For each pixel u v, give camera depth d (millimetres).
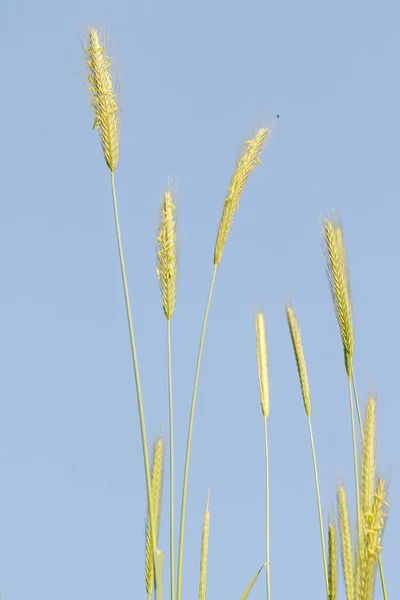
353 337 7641
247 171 7555
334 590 7262
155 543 6590
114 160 7250
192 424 6957
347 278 7875
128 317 6863
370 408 6727
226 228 7410
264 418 9320
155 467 7695
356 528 5887
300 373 8961
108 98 7344
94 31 7480
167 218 7355
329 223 8000
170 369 7125
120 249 7027
